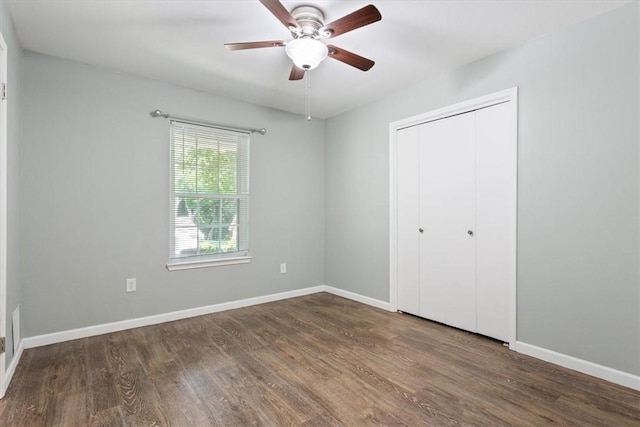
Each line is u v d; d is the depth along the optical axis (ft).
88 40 8.12
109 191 9.66
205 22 7.38
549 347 7.81
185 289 11.05
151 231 10.37
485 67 9.02
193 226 11.27
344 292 13.75
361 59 7.43
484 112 9.23
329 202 14.52
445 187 10.23
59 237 8.91
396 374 7.20
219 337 9.30
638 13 6.57
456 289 9.98
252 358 7.97
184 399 6.23
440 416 5.75
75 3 6.66
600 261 7.06
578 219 7.36
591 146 7.16
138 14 7.07
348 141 13.53
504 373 7.25
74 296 9.12
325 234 14.73
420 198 10.94
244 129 12.32
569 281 7.50
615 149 6.86
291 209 13.74
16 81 7.66
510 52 8.50
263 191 12.92
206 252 11.55
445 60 9.20
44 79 8.73
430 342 8.96
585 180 7.25
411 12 6.96
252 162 12.60
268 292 13.08
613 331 6.88
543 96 7.90
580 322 7.32
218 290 11.78
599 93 7.06
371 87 11.14
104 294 9.59
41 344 8.61
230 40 8.16
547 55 7.83
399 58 9.07
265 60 9.21
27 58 8.50
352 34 7.84
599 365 7.04
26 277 8.45
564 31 7.55
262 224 12.91
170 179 10.73
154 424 5.51
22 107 8.38
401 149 11.52
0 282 6.24
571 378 7.03
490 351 8.39
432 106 10.38
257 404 6.08
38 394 6.35
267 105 12.89
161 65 9.49
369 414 5.81
